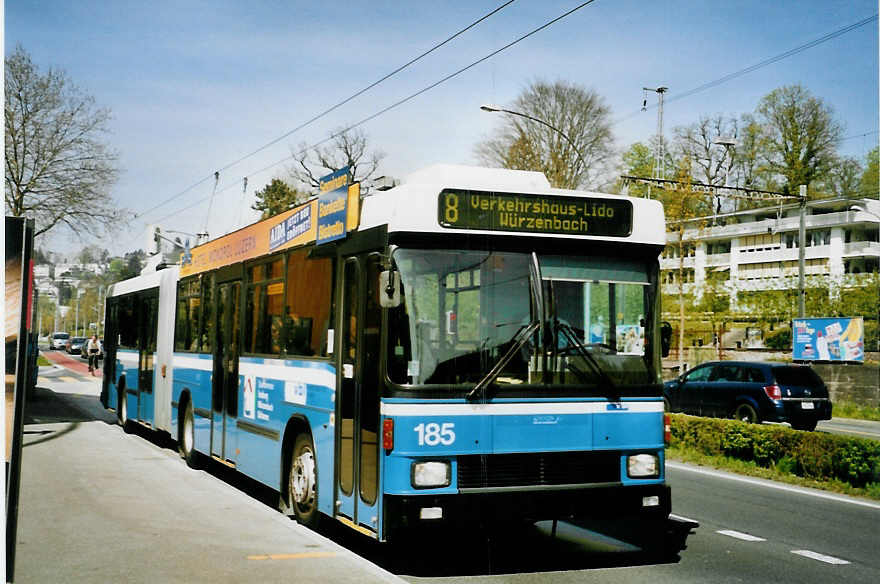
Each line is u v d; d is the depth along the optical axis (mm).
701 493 12062
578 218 7672
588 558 8148
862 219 62938
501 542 8898
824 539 9125
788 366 21781
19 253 6000
